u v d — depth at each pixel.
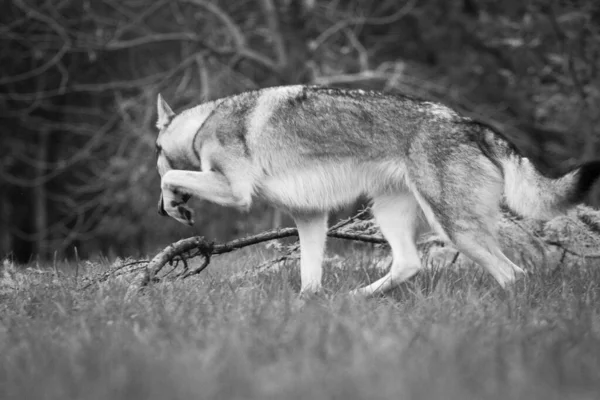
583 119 33.56
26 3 37.41
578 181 14.01
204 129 15.27
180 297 12.68
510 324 10.77
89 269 15.81
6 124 46.50
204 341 9.60
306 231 15.23
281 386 7.51
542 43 34.09
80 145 47.84
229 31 39.50
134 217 40.47
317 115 14.73
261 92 15.22
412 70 40.50
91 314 11.47
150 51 44.47
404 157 14.38
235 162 14.89
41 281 14.73
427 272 15.27
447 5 43.03
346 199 14.89
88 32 40.47
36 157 49.56
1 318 12.03
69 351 9.34
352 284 14.70
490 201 14.23
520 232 18.20
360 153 14.57
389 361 8.35
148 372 8.10
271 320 10.59
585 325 10.38
